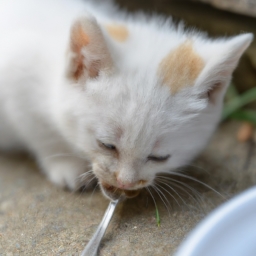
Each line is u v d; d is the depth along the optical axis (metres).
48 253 0.36
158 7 0.52
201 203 0.39
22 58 0.41
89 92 0.37
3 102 0.42
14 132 0.44
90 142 0.38
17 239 0.37
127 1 0.52
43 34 0.42
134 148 0.36
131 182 0.37
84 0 0.48
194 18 0.51
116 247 0.36
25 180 0.43
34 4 0.44
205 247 0.31
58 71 0.39
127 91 0.36
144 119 0.36
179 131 0.37
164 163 0.38
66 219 0.39
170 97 0.36
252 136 0.47
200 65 0.37
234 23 0.50
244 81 0.51
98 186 0.41
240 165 0.44
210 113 0.38
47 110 0.40
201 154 0.45
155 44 0.38
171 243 0.36
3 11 0.44
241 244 0.32
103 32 0.36
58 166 0.43
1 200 0.41
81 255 0.35
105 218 0.37
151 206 0.39
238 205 0.33
